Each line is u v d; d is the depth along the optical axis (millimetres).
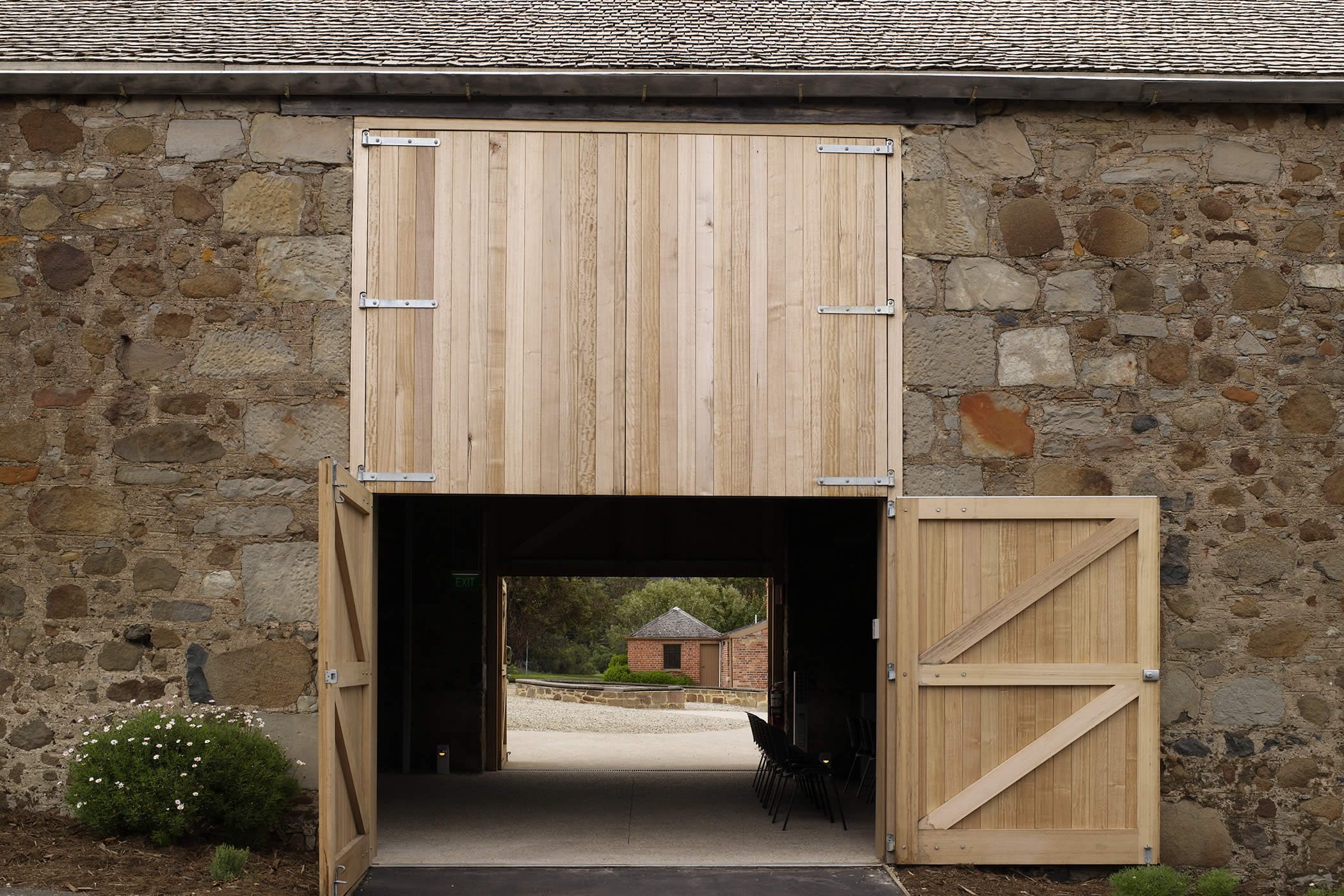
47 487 6344
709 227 6441
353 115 6461
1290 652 6410
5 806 6215
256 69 6312
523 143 6449
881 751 6348
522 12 7277
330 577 5348
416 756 10375
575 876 6062
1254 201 6578
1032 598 6293
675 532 11758
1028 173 6562
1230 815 6332
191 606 6297
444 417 6320
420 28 6922
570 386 6348
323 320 6375
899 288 6469
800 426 6383
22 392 6383
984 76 6387
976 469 6418
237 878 5465
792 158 6500
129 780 5699
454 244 6398
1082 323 6508
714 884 5902
